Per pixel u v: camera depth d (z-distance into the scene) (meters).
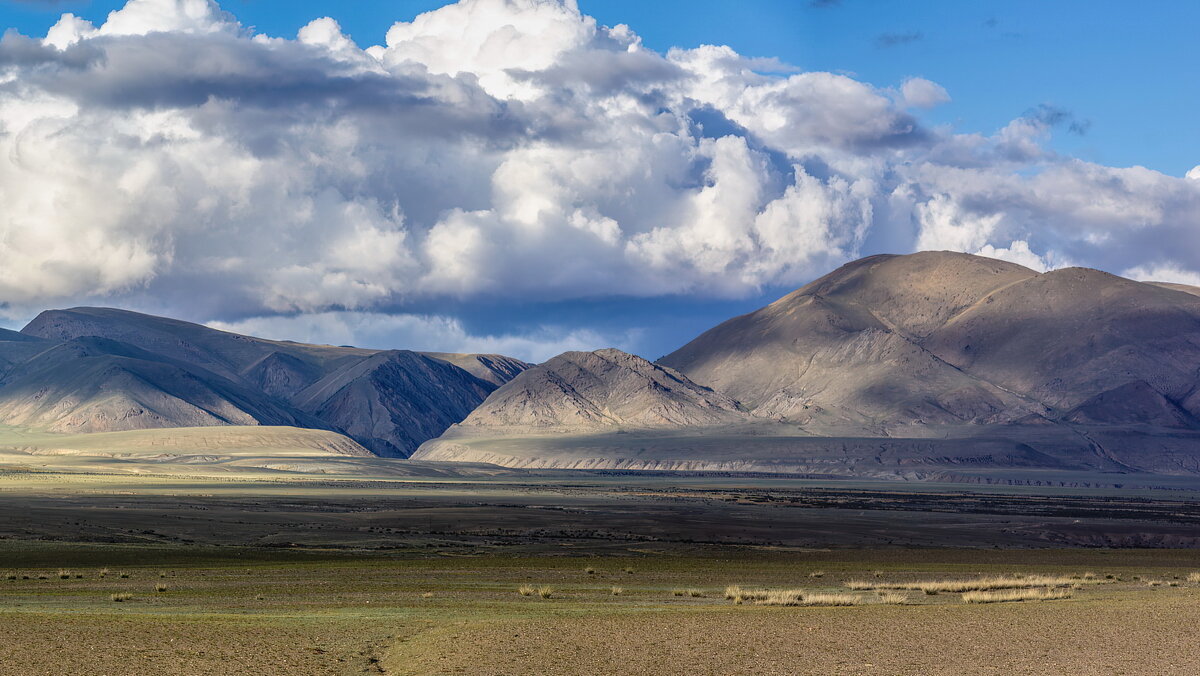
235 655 35.78
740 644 39.41
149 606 50.88
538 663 35.56
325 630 42.16
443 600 55.97
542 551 102.31
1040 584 68.31
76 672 32.09
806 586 68.44
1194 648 39.34
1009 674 34.28
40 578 65.75
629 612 50.16
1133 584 71.81
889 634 42.16
